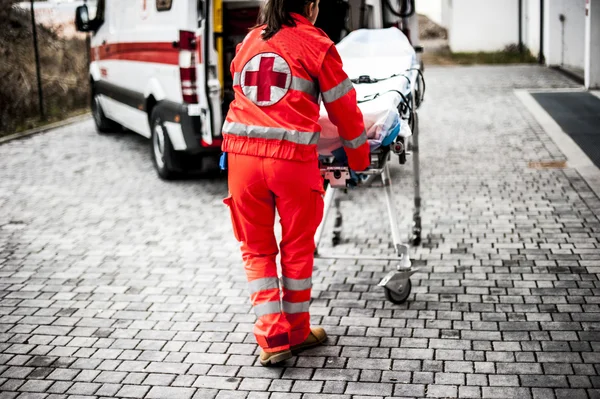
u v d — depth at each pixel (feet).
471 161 28.14
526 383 12.02
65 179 27.94
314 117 12.55
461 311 15.01
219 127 24.56
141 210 23.56
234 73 12.99
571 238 19.08
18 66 41.81
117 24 31.63
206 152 25.14
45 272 18.15
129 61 29.99
